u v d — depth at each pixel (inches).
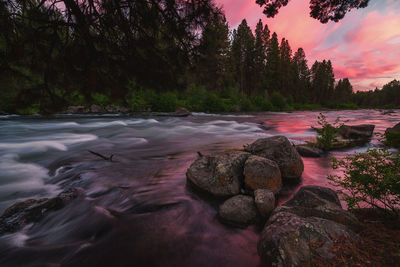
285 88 2869.1
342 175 176.2
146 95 1011.3
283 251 65.0
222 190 137.7
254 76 2383.1
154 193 145.3
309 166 204.2
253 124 647.1
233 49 2111.2
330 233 70.4
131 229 104.7
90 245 94.3
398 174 81.3
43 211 117.0
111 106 958.4
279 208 97.0
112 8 125.8
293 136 396.5
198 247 91.2
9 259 85.5
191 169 160.4
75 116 770.2
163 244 93.7
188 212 120.9
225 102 1419.8
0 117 671.1
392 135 122.3
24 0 111.1
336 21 249.9
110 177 176.4
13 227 103.3
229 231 102.6
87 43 133.7
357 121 714.2
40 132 441.7
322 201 97.7
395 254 60.6
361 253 62.6
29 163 223.8
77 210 122.4
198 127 559.5
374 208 98.5
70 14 123.7
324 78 3284.9
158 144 336.5
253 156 153.6
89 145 324.5
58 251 90.3
